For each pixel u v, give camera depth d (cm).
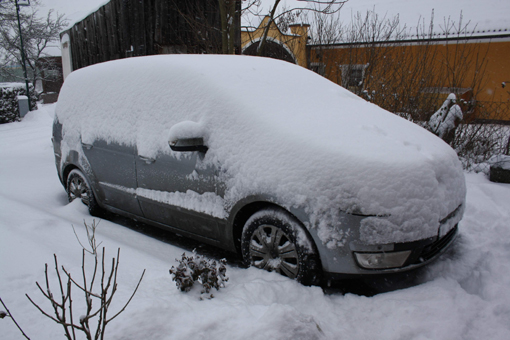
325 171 251
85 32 1002
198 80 326
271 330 199
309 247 258
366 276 253
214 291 253
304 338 198
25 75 1938
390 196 243
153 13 720
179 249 350
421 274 299
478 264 313
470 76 1477
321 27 834
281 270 276
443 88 742
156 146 340
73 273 260
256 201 279
